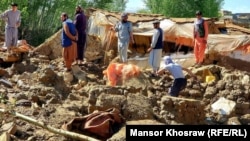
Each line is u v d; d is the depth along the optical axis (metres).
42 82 10.83
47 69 11.01
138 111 8.08
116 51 18.47
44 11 40.25
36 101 9.17
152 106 8.68
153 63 13.09
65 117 7.94
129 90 10.10
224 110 10.36
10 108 8.24
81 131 7.20
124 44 13.90
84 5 43.06
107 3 46.09
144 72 13.05
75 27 13.08
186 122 8.42
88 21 19.89
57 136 6.95
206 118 9.70
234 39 16.39
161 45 13.12
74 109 8.69
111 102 8.20
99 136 7.19
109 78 11.95
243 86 11.65
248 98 11.27
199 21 15.16
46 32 40.47
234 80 12.21
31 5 39.25
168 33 17.91
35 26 40.06
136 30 18.62
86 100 9.87
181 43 17.78
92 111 8.32
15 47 13.82
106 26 18.89
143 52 18.70
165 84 11.70
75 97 10.02
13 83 10.97
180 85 10.50
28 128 7.21
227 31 18.09
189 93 11.48
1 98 8.95
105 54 18.06
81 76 12.58
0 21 27.38
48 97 9.59
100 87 8.90
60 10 40.81
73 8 40.94
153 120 7.88
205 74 13.89
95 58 18.03
